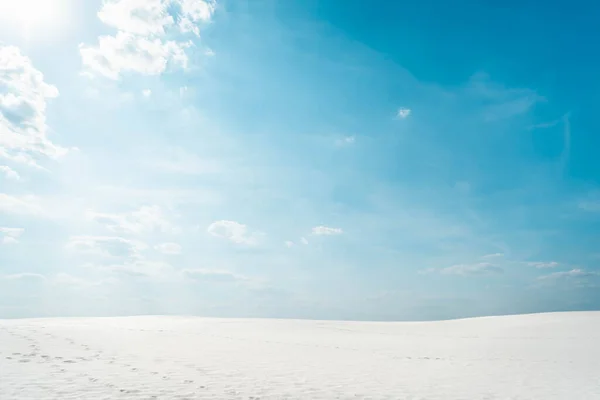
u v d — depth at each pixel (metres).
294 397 10.62
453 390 11.84
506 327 38.72
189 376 13.27
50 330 29.42
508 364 17.52
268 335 31.70
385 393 11.32
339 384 12.52
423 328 41.62
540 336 31.91
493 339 30.19
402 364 17.22
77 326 34.28
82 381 11.98
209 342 24.89
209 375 13.57
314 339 29.16
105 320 44.84
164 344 23.05
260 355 19.34
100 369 14.19
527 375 14.62
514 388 12.22
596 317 40.06
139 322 41.41
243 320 46.53
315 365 16.45
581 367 16.72
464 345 25.88
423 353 21.45
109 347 20.88
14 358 16.02
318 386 12.12
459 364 17.44
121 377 12.77
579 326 35.88
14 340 22.27
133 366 15.05
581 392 11.70
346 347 24.05
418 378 13.80
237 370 14.77
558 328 35.59
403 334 35.06
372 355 20.27
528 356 20.42
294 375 13.98
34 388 10.88
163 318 48.78
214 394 10.72
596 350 23.05
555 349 23.59
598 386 12.62
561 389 12.12
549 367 16.66
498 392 11.62
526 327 37.50
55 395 10.16
